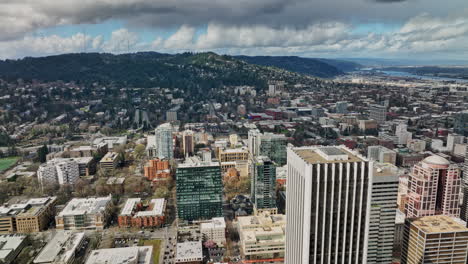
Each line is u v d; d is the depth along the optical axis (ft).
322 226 622.13
